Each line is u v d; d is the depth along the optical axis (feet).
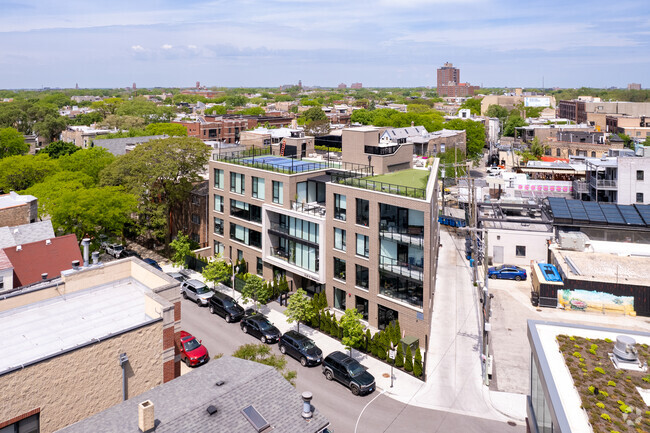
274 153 227.20
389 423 98.99
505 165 406.62
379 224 138.31
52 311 86.53
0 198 182.50
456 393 110.22
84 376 70.13
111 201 185.26
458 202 286.87
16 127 584.40
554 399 61.82
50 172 256.73
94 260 99.96
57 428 67.77
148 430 57.31
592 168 263.70
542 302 157.28
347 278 147.95
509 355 126.72
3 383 62.18
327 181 159.53
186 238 188.85
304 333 140.05
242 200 182.19
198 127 525.75
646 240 192.24
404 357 126.00
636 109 613.11
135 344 75.77
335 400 107.04
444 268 196.24
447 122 565.53
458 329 142.20
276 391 67.21
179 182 210.59
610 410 59.88
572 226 198.08
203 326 142.72
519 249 194.18
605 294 152.66
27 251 135.23
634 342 71.41
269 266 172.65
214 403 62.90
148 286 94.48
